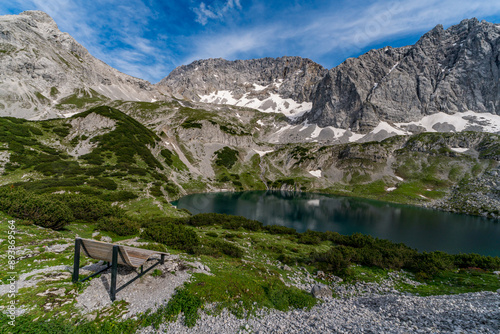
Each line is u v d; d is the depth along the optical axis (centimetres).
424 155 16812
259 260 2645
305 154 19688
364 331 1019
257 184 15812
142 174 9738
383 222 7738
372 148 18038
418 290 2000
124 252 1082
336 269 2411
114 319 980
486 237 6319
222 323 1122
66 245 1673
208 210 8506
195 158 16200
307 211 9200
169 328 1031
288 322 1216
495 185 11650
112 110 13800
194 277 1413
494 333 868
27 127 9888
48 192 5494
